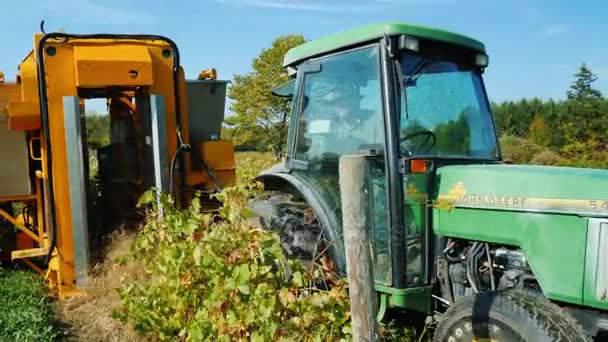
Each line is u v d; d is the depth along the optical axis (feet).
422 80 13.61
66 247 19.31
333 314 10.87
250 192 14.85
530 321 10.12
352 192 8.90
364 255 8.94
